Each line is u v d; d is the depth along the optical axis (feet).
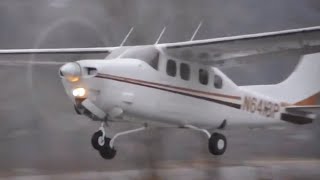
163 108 127.24
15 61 149.48
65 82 114.62
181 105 130.72
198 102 134.10
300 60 159.94
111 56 128.77
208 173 152.87
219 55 132.57
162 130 149.59
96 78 114.93
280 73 264.11
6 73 244.01
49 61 149.69
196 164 171.22
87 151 197.88
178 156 182.09
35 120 233.55
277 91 153.99
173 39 239.50
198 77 134.00
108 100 117.60
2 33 277.44
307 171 162.40
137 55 126.31
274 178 146.30
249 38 120.88
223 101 139.03
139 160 170.50
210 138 140.56
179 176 145.38
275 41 123.13
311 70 160.45
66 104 243.81
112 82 117.29
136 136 196.34
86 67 113.91
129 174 150.00
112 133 200.44
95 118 121.60
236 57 135.13
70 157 184.55
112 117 122.42
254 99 146.30
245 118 144.77
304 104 158.61
